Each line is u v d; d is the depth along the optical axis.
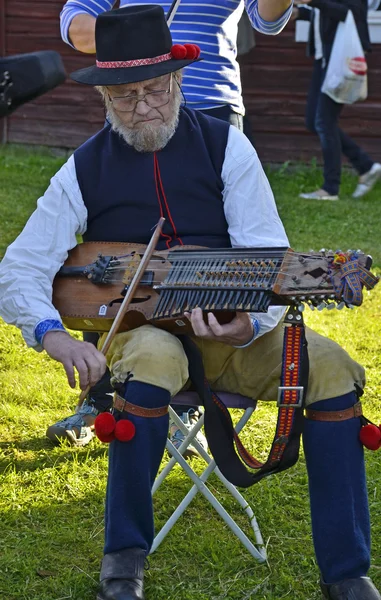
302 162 10.91
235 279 2.74
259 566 3.16
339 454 2.75
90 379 2.80
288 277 2.66
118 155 3.11
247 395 3.07
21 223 7.84
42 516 3.47
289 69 10.73
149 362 2.75
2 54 11.47
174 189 3.08
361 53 8.67
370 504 3.54
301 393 2.71
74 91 11.38
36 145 11.62
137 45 2.93
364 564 2.74
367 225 8.28
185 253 2.92
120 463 2.75
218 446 2.84
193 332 2.96
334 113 9.12
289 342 2.72
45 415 4.37
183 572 3.12
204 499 3.61
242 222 3.05
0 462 3.90
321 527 2.76
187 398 3.00
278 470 2.79
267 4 3.91
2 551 3.22
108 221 3.14
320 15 8.71
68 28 3.98
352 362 2.81
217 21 3.97
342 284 2.57
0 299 3.04
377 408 4.46
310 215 8.57
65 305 3.07
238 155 3.09
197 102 4.00
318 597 2.98
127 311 2.94
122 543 2.77
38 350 2.99
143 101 2.97
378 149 10.66
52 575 3.09
